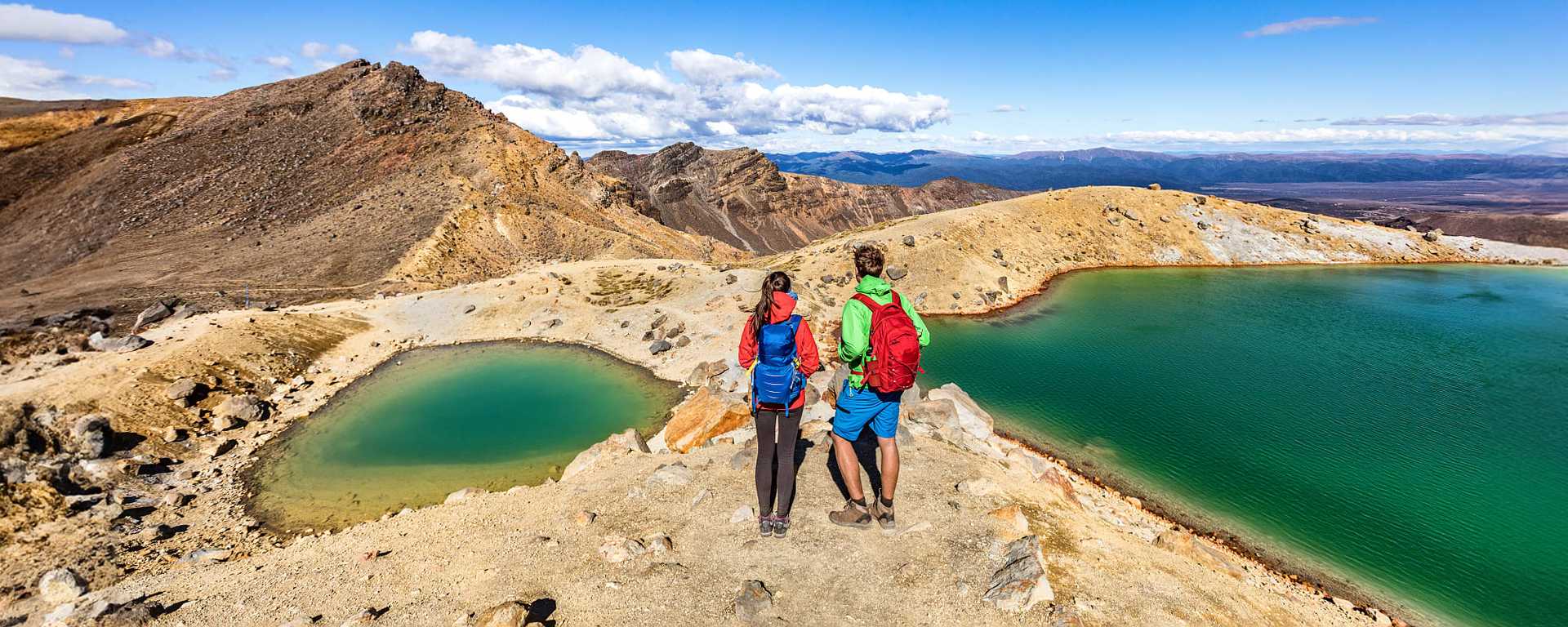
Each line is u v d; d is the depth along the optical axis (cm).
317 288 8038
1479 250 9675
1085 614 690
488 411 3472
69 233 11831
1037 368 4056
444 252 9744
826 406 1869
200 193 13250
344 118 17012
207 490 2630
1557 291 7119
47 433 2781
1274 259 9088
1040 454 2742
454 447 3023
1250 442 2867
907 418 1467
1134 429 3017
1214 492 2423
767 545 775
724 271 6231
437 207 11512
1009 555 756
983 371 3988
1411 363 4197
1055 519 967
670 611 662
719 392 1753
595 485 1082
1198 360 4266
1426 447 2817
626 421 3325
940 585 696
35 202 13512
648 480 1026
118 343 3944
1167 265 8694
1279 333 5066
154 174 14000
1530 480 2512
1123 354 4447
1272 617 866
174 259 9794
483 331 5084
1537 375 3922
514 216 11769
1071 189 10562
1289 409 3284
